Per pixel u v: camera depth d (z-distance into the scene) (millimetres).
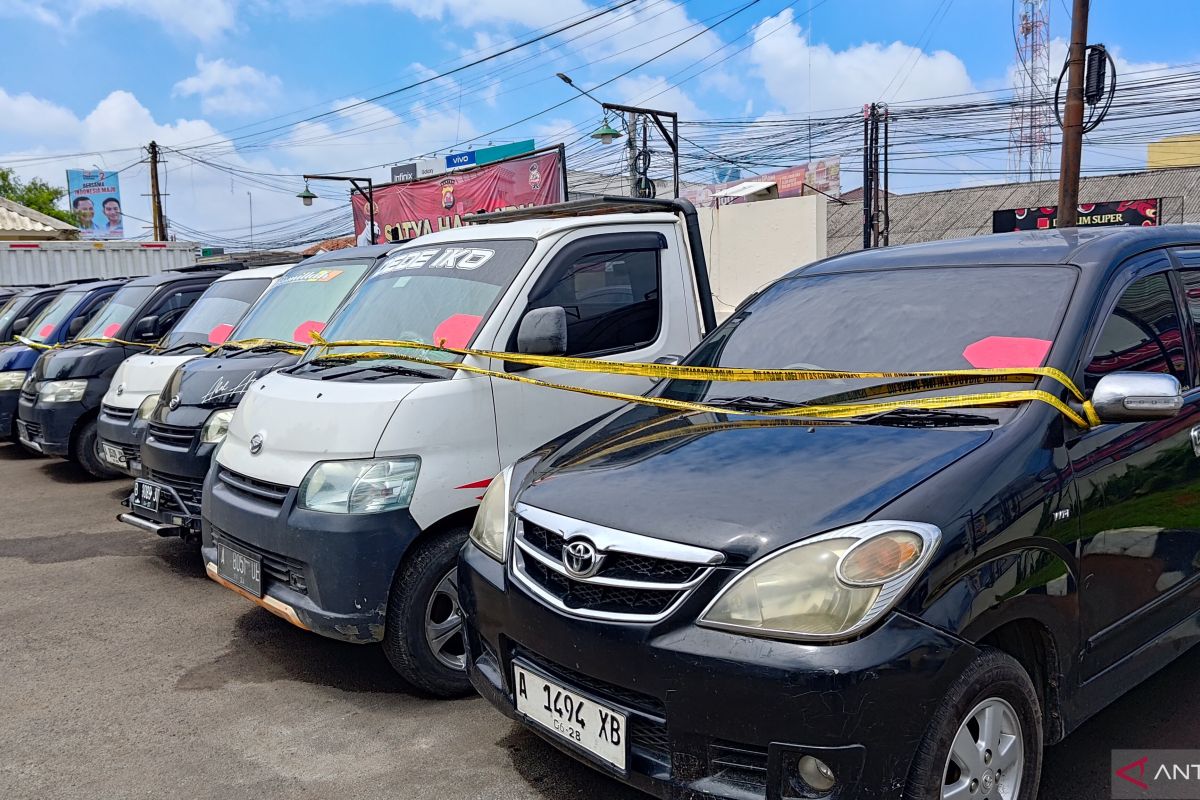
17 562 6367
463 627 3270
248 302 7867
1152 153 39781
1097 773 3193
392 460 3822
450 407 3980
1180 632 3338
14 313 12625
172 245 20781
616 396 3850
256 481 4137
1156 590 3166
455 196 17078
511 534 3020
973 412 2881
